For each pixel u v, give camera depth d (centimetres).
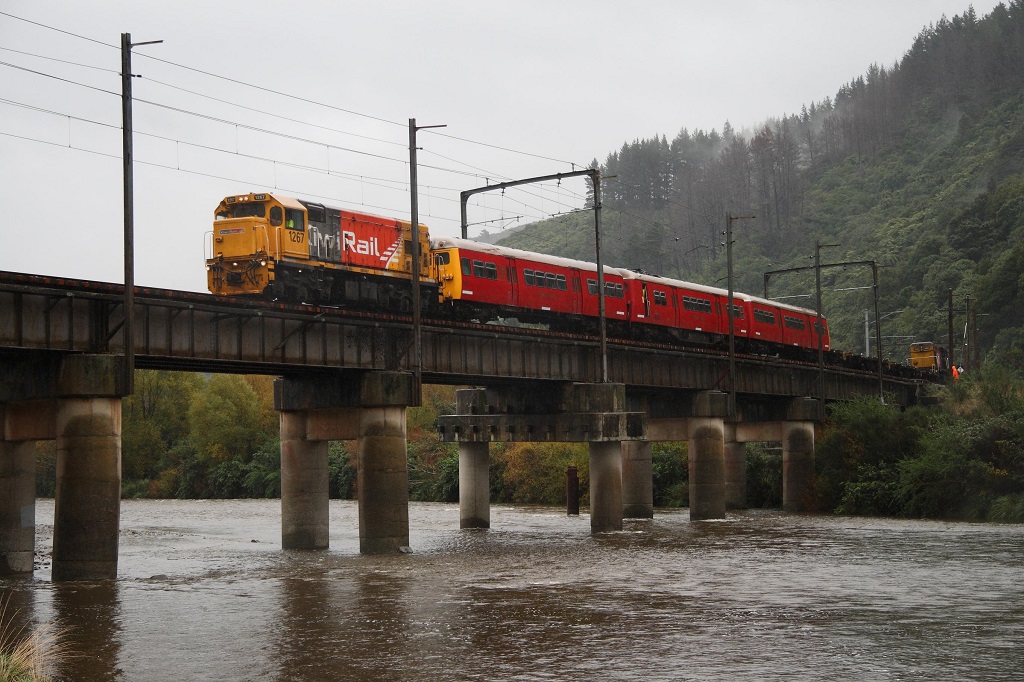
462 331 5147
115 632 2917
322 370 4744
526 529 6575
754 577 3959
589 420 5912
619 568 4297
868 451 7744
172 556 5081
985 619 3014
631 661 2505
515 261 6216
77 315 3716
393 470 4834
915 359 12394
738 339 8144
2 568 4194
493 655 2586
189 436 13175
